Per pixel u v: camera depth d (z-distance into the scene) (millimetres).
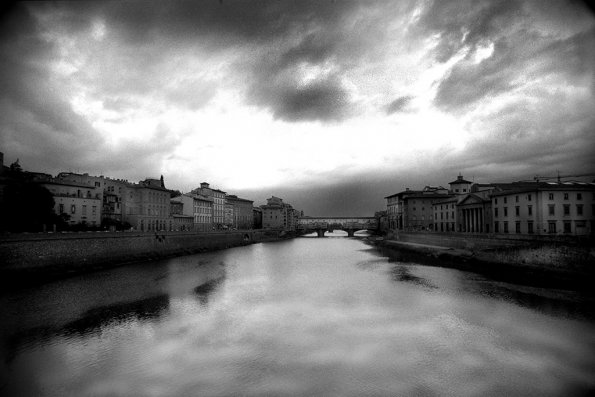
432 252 74938
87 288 41125
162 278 48406
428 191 142250
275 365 21453
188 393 18594
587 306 32375
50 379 19969
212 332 26766
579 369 20750
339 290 40688
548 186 61062
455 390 18719
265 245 122438
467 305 33281
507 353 22844
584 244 40469
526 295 36750
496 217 72812
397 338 25406
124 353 23125
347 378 19906
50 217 62344
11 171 73125
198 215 125312
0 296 37000
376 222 198375
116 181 89000
